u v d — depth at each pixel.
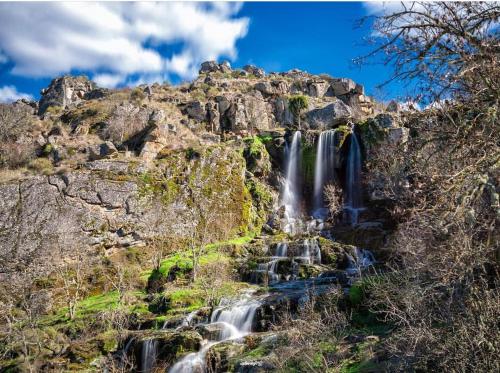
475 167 6.32
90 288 21.59
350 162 31.83
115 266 22.47
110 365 14.30
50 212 23.25
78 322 17.19
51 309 19.77
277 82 44.12
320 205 32.41
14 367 14.14
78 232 23.12
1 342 15.82
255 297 17.55
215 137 34.59
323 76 52.09
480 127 7.09
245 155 32.84
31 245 22.23
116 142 31.88
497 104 6.38
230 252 23.78
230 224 27.91
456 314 7.80
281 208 31.36
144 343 14.52
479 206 6.93
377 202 28.91
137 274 22.67
